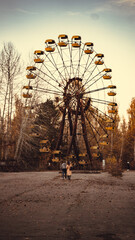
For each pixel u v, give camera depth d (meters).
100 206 12.44
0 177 30.89
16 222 9.05
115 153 78.25
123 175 39.94
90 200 14.30
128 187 21.83
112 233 7.79
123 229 8.26
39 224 8.80
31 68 45.44
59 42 43.66
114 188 20.83
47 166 58.88
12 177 31.27
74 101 45.91
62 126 44.72
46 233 7.71
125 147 79.31
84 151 62.53
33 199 14.29
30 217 9.88
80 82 45.31
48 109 62.19
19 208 11.64
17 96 53.22
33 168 53.47
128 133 78.81
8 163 46.41
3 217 9.81
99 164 59.97
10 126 50.22
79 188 20.45
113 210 11.45
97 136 77.25
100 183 25.17
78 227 8.46
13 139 51.28
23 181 25.88
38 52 44.50
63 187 20.97
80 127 63.53
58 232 7.84
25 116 50.78
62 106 45.25
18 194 16.14
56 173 41.94
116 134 80.69
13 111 53.16
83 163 44.62
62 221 9.28
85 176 35.84
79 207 12.11
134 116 77.94
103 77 45.09
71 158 46.75
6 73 50.28
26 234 7.59
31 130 55.31
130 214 10.59
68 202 13.51
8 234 7.57
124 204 13.06
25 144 53.88
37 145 59.09
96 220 9.48
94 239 7.18
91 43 43.62
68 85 44.88
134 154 74.19
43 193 16.91
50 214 10.47
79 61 45.16
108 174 41.69
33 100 52.44
